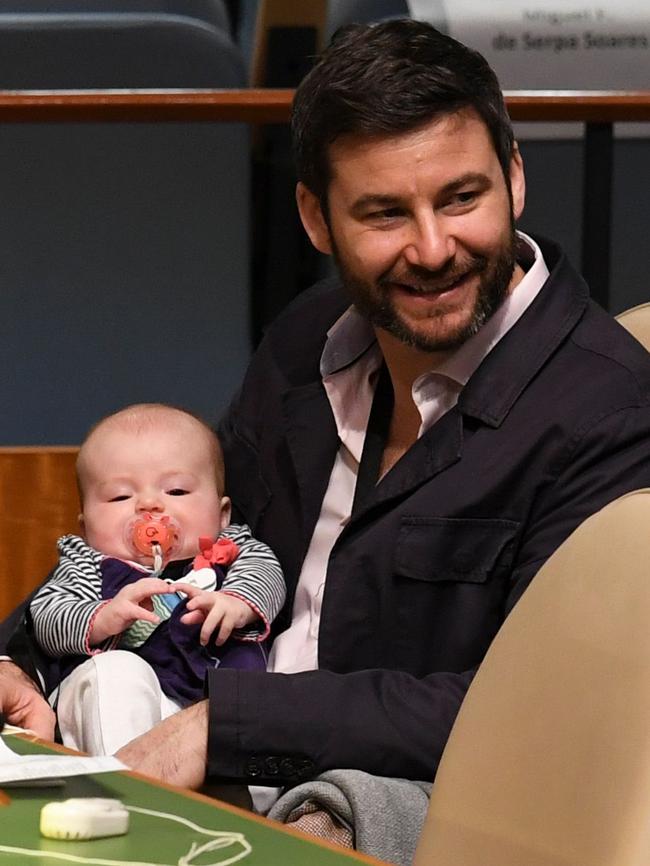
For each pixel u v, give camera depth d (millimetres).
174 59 5773
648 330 3770
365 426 3717
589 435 3293
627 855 1913
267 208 5535
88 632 3547
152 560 3846
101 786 2346
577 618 2152
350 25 3588
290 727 3082
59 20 5727
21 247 5469
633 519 2160
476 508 3342
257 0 6871
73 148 5441
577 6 6176
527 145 5473
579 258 5480
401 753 3094
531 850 2084
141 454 3912
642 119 5012
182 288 5480
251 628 3688
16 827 2107
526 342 3426
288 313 4102
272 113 5043
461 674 3232
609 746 2000
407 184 3273
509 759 2178
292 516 3822
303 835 2109
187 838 2076
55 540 4895
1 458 4871
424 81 3246
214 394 5496
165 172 5453
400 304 3367
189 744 3074
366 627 3418
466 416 3398
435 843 2268
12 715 3385
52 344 5496
